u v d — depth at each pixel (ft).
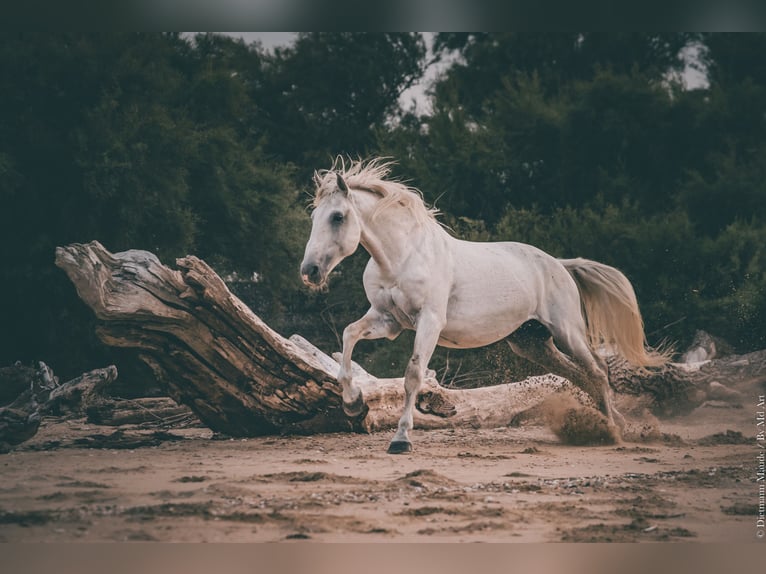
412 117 103.65
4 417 28.12
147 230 64.18
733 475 22.09
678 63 101.91
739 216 75.92
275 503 17.01
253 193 73.26
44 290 61.93
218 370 30.76
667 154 86.58
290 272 75.20
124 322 28.73
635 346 32.76
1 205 61.00
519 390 37.24
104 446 29.37
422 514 16.33
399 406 34.91
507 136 87.35
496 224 73.92
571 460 25.29
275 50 104.37
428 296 28.43
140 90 67.15
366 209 28.25
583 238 67.72
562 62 100.99
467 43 106.93
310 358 32.22
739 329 60.23
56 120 62.95
